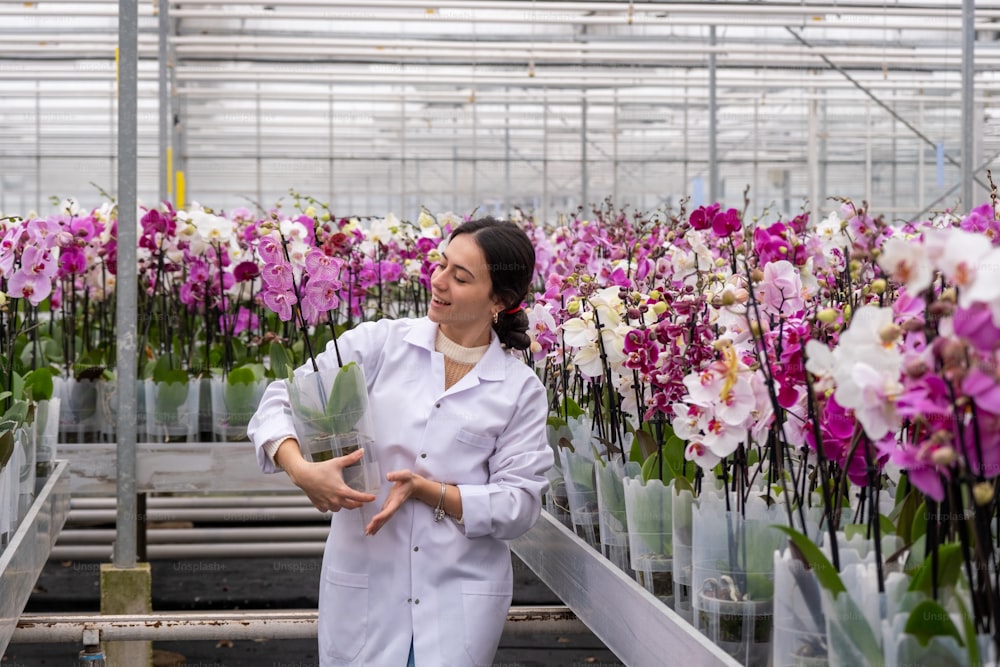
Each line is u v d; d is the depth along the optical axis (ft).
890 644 3.88
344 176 62.23
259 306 12.42
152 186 50.39
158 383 10.90
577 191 60.70
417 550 6.37
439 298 6.46
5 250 8.18
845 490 5.42
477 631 6.35
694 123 56.08
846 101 50.93
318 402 6.22
